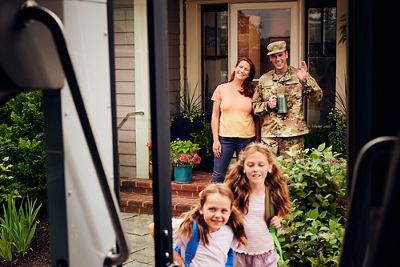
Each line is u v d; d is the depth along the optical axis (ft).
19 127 26.37
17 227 22.61
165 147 7.78
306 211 17.49
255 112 24.68
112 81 8.27
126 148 11.62
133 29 12.02
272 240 15.46
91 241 7.31
